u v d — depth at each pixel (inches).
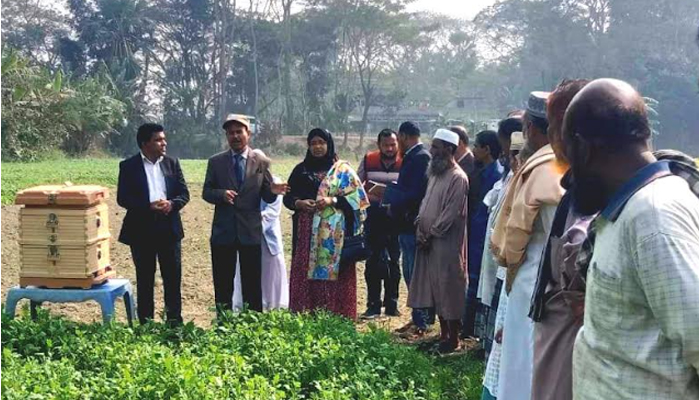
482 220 286.7
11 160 1368.1
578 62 1999.3
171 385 192.4
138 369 210.2
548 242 145.5
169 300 296.4
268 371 221.3
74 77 2166.6
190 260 487.5
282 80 2448.3
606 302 104.0
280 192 299.4
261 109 2342.5
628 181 104.0
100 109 1649.9
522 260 167.2
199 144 2180.1
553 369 143.9
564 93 136.0
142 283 293.4
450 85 2810.0
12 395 183.8
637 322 102.0
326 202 299.3
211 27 2375.7
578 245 132.2
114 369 216.8
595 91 106.7
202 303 376.8
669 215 98.2
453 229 281.1
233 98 2437.3
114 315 275.9
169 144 2167.8
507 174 235.9
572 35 1993.1
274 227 319.9
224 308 299.9
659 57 1678.2
